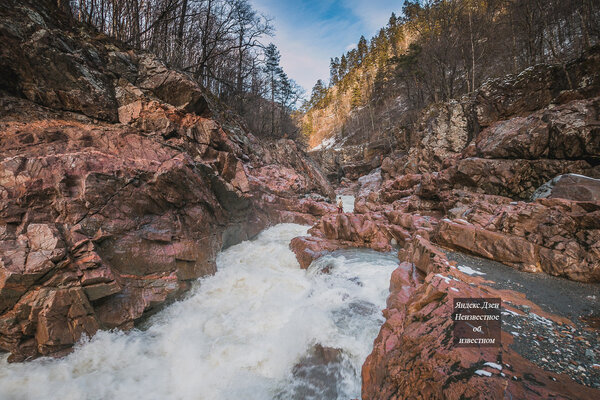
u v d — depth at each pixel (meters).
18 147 6.61
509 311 5.01
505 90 18.20
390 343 4.75
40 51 8.29
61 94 8.73
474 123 20.70
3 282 4.74
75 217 6.09
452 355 3.64
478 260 7.95
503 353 3.76
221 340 6.20
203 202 9.45
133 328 6.37
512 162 12.84
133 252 6.84
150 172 7.67
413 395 3.54
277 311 7.23
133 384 5.05
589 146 10.81
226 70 26.77
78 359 5.29
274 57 34.69
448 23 32.47
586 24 20.11
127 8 14.77
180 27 18.02
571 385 3.14
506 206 9.26
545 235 7.48
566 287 6.19
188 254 8.14
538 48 24.33
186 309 7.39
